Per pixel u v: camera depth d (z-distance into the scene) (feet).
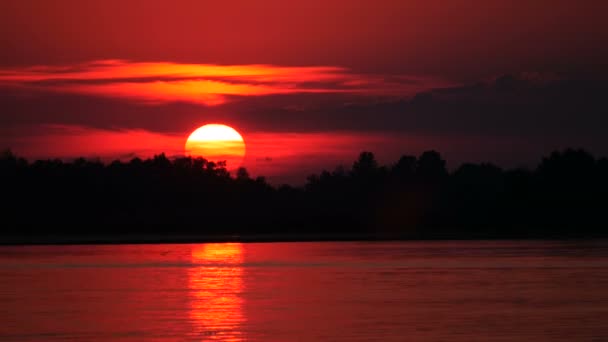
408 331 467.93
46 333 469.16
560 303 576.20
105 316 528.63
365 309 553.64
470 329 472.44
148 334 465.06
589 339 441.68
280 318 517.14
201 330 476.13
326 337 452.76
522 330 467.93
